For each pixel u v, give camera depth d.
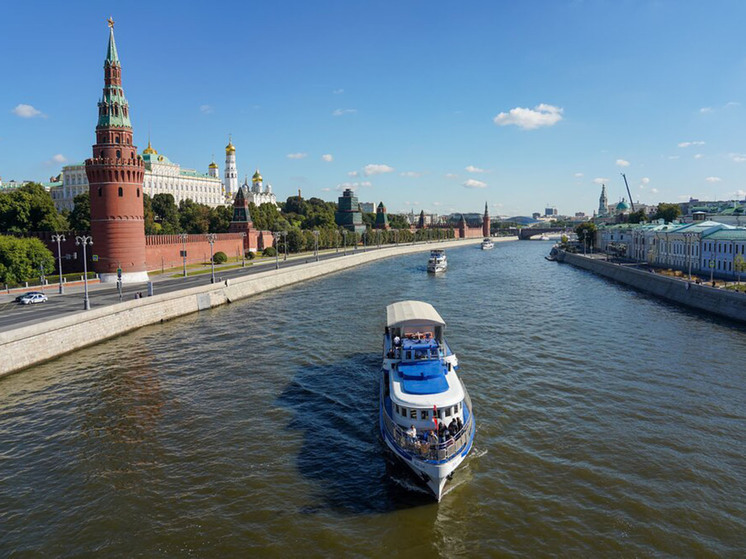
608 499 29.02
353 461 34.06
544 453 34.38
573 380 48.62
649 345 60.94
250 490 30.47
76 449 36.00
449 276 143.38
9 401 45.03
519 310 85.62
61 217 152.88
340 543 25.78
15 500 29.83
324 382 49.28
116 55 105.31
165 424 39.94
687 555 24.53
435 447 29.92
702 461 33.06
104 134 102.88
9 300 80.81
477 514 28.00
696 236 119.31
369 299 99.50
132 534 26.58
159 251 129.88
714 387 46.41
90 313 64.69
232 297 99.31
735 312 75.19
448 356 41.34
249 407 43.19
